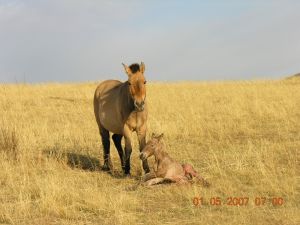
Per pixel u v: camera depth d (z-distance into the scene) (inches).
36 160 544.7
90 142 616.7
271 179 480.4
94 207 437.4
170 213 433.4
